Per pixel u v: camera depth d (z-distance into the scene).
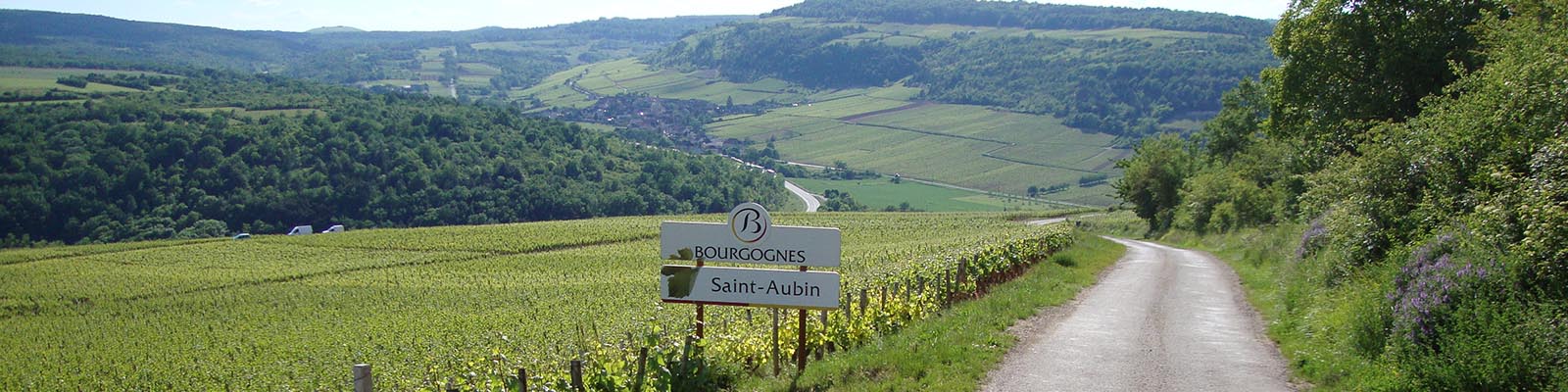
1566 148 11.09
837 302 11.48
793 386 11.12
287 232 96.69
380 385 22.67
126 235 87.12
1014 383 10.61
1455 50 27.23
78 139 95.56
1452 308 10.16
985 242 33.41
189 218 91.25
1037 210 111.69
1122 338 13.58
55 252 64.56
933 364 11.21
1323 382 10.69
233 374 27.62
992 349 12.20
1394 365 9.99
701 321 12.08
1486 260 10.74
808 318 13.63
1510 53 17.52
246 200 95.69
